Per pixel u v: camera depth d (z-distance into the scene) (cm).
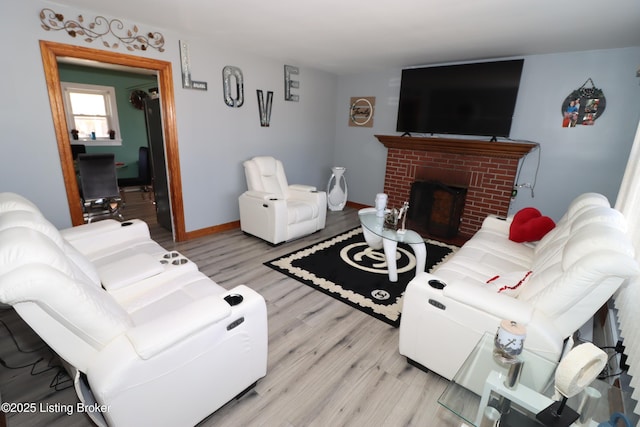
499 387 122
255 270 300
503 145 357
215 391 140
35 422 146
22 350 192
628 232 195
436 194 413
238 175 412
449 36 292
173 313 126
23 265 98
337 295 260
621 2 203
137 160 664
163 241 369
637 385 134
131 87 630
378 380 175
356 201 552
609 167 325
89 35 263
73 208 279
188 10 249
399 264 320
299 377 175
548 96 346
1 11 224
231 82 376
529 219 272
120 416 111
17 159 246
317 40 321
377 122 499
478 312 149
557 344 137
